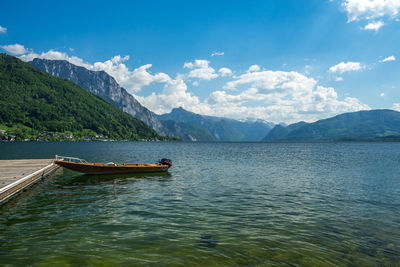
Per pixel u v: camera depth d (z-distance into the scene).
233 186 24.67
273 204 17.92
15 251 10.12
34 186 24.66
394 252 10.46
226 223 13.74
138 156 68.50
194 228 12.90
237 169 38.97
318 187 24.50
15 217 14.52
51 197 19.80
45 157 60.47
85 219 14.22
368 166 44.75
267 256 9.91
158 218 14.51
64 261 9.34
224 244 10.97
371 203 18.45
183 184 25.69
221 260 9.53
